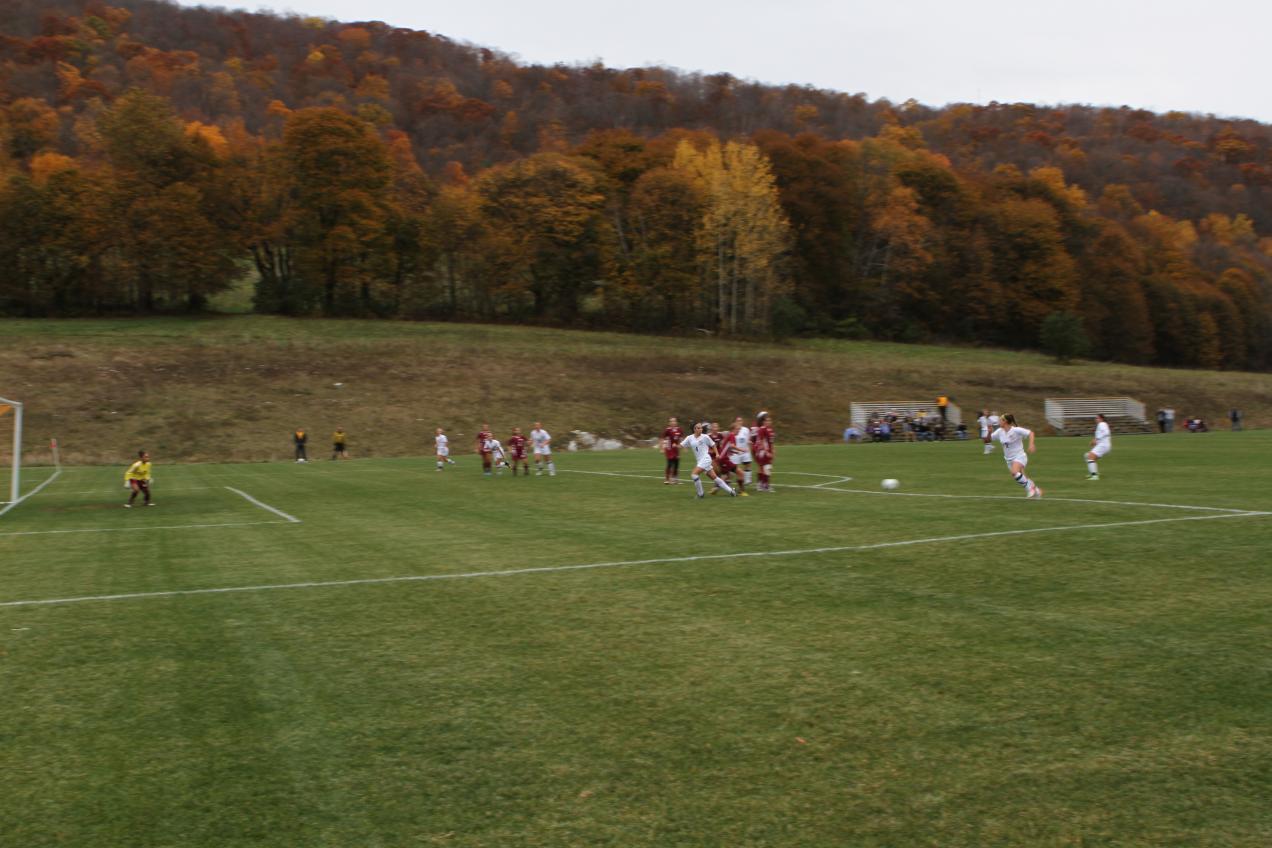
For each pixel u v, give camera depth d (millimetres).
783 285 83375
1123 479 24312
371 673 7914
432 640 8977
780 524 16812
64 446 47750
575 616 9820
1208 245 126438
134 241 69375
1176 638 8359
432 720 6746
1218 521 15430
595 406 58781
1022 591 10469
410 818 5254
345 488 28297
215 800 5535
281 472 37188
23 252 68125
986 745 6035
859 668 7684
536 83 152250
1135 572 11352
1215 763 5699
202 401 53625
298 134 72875
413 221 80812
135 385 54188
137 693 7516
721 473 23000
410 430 53781
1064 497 20016
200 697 7379
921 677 7406
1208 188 151250
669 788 5543
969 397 67688
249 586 11977
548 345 67875
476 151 124125
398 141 111562
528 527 17500
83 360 55875
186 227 69688
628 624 9406
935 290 94562
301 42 153375
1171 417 64062
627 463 39125
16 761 6180
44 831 5199
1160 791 5363
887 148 110312
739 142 98625
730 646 8469
